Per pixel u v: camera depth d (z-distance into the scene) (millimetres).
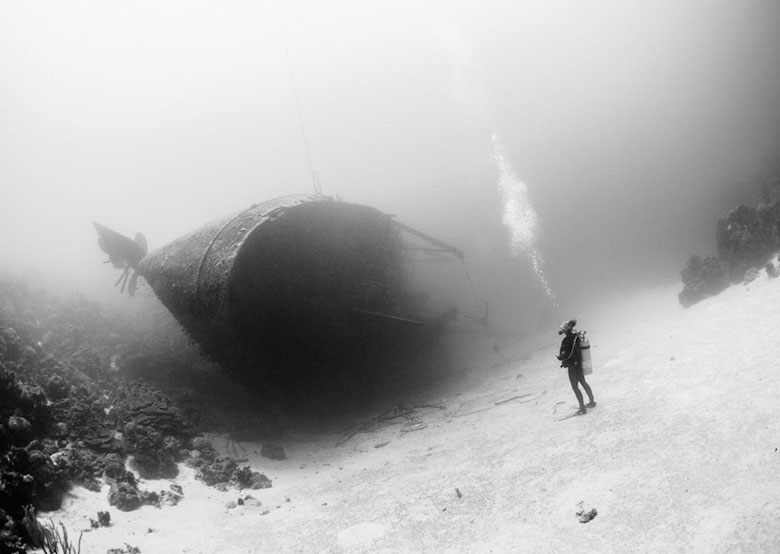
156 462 10250
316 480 10211
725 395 7672
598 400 9859
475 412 12445
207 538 7852
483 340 22328
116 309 20062
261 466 11609
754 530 4691
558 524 6070
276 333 14719
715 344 10109
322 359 16234
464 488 7832
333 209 15805
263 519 8414
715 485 5637
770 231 13914
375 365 17703
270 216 14141
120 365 14688
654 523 5445
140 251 17719
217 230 14570
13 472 7523
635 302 18734
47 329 14883
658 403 8500
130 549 7219
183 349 16797
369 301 16672
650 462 6684
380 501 8203
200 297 13875
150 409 11711
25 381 10906
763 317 10211
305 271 15133
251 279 13820
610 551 5281
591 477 6898
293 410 16016
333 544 7066
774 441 5875
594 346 14797
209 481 10242
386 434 12883
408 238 28531
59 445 9680
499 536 6227
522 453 8523
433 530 6820
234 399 15359
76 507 8211
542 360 16250
